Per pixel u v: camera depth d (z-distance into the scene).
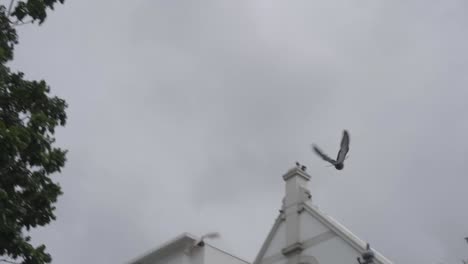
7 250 13.96
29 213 14.76
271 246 22.22
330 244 20.31
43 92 15.63
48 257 14.50
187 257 24.66
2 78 15.30
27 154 14.64
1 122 13.72
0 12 15.94
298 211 21.78
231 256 25.28
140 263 26.06
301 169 22.86
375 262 18.94
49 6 16.48
